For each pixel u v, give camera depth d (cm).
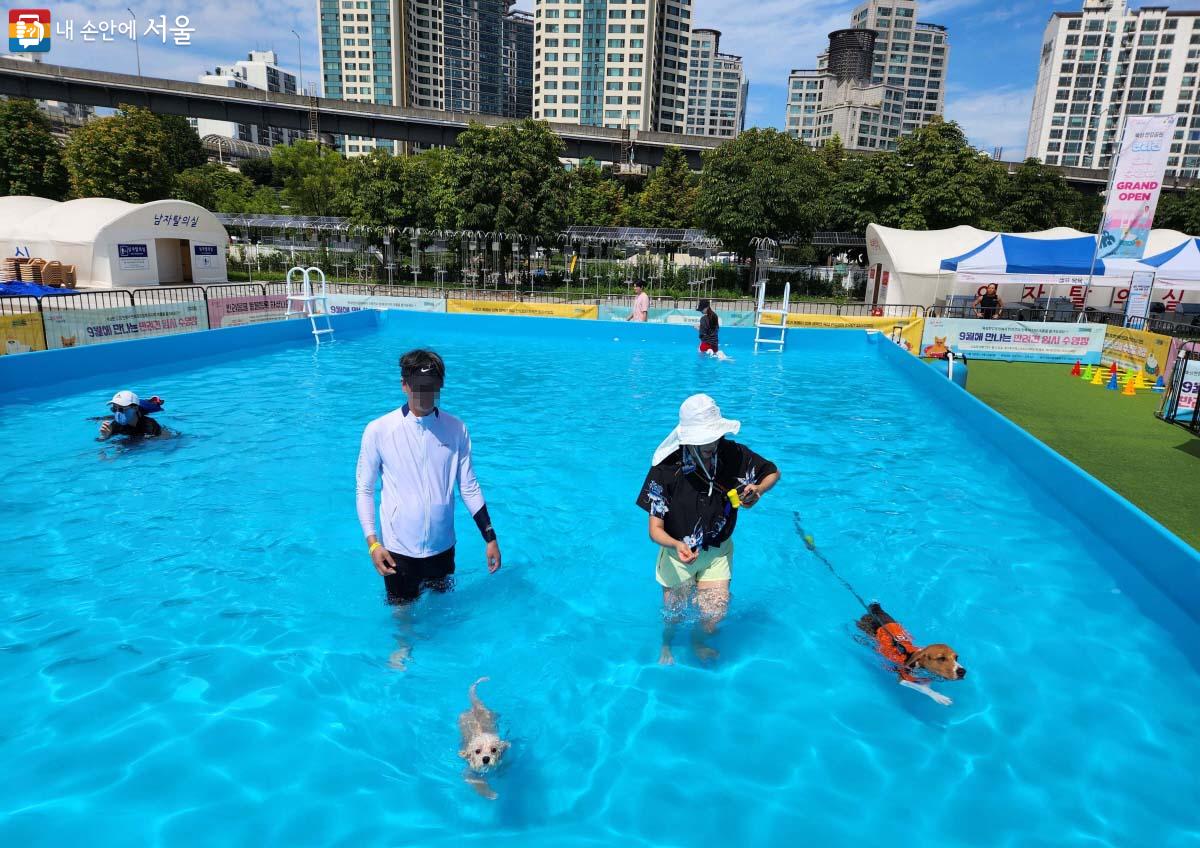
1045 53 15238
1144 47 14188
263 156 10988
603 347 1838
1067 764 318
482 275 3678
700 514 371
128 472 703
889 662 389
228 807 275
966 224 3422
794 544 566
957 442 930
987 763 317
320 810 274
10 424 887
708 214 3403
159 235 2988
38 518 577
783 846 266
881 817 282
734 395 1230
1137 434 1059
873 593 484
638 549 543
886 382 1402
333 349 1634
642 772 304
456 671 371
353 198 3809
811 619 441
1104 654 415
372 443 376
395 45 13975
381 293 3181
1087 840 274
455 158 3494
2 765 294
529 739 321
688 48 13712
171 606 434
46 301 2119
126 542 532
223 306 1680
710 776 303
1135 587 503
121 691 346
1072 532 611
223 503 620
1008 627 445
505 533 569
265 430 884
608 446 854
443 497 387
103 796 278
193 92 5575
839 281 3562
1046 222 3925
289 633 404
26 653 379
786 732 333
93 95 5441
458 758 306
